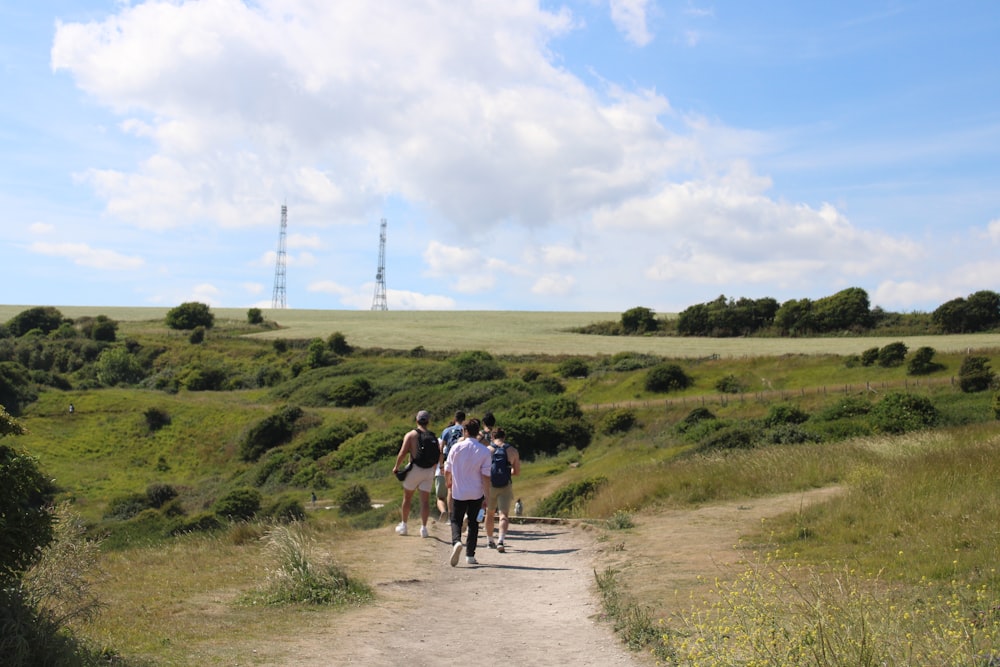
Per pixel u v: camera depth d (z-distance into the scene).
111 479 45.56
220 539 13.13
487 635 6.82
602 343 79.56
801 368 54.53
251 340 84.56
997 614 5.40
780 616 4.92
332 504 31.92
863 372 51.28
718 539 10.72
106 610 7.39
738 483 15.86
